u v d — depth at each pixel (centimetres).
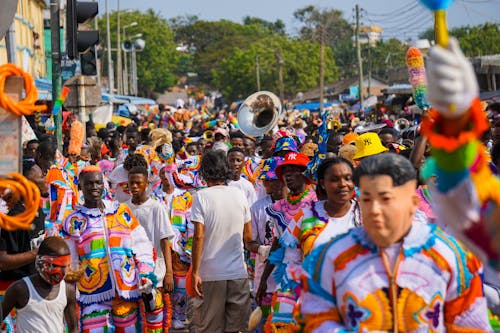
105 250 677
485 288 491
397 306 349
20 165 391
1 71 380
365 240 354
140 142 1560
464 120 247
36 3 3681
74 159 1132
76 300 649
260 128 1609
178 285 886
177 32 15475
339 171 546
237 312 710
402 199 344
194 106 9281
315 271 361
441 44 242
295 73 9488
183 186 953
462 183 261
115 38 11125
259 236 738
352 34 12606
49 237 583
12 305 582
